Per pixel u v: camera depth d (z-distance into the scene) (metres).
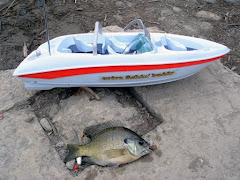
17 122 0.48
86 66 0.44
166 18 0.79
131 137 0.41
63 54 0.45
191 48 0.52
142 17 0.79
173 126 0.47
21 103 0.51
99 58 0.44
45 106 0.51
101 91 0.53
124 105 0.52
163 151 0.43
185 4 0.85
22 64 0.45
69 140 0.46
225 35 0.73
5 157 0.43
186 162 0.42
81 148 0.41
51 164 0.42
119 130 0.42
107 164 0.40
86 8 0.82
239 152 0.43
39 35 0.72
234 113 0.49
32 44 0.70
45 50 0.47
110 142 0.40
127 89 0.55
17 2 0.81
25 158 0.43
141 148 0.40
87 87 0.51
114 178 0.40
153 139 0.45
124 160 0.40
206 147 0.44
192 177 0.40
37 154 0.43
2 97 0.52
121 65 0.44
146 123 0.49
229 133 0.46
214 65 0.59
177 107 0.50
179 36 0.53
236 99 0.51
